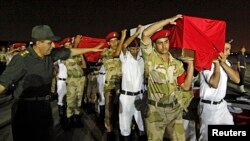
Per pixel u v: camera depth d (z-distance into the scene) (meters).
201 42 3.66
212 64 3.92
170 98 3.73
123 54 5.16
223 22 3.78
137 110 5.45
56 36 3.34
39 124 3.37
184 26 3.59
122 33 5.21
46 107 3.40
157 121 3.79
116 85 5.93
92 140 5.74
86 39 6.50
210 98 4.06
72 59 6.82
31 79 3.26
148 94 3.83
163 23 3.58
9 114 7.41
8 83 3.12
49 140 3.52
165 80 3.68
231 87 11.91
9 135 5.56
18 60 3.18
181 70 3.78
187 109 4.84
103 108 7.50
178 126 3.86
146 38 3.63
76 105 6.94
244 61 10.46
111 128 5.83
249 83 12.91
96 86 8.50
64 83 7.59
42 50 3.29
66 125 6.69
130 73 5.15
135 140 5.55
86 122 7.11
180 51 3.70
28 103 3.30
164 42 3.64
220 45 3.77
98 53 7.21
